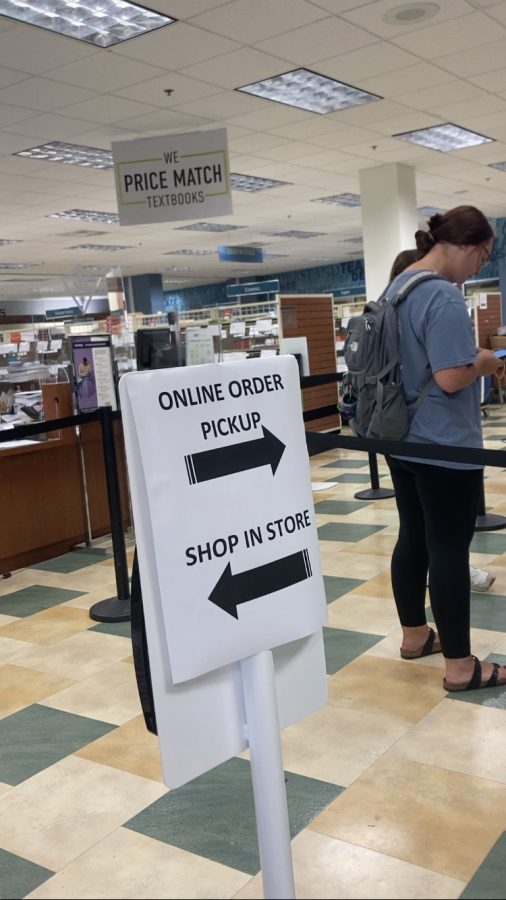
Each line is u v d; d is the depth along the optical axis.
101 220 12.45
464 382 2.37
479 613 3.43
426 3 5.27
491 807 2.04
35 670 3.19
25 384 5.98
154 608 1.18
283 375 1.36
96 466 5.37
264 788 1.30
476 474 2.49
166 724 1.20
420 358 2.46
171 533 1.19
